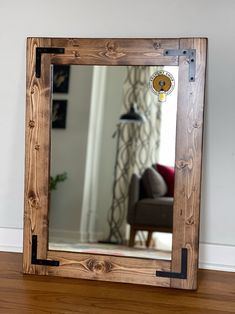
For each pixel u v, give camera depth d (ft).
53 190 9.36
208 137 8.19
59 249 8.04
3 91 8.77
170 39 7.17
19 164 8.86
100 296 6.93
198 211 7.22
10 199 8.95
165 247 9.25
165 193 9.92
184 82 7.16
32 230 7.79
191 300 6.87
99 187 13.15
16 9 8.58
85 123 12.00
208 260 8.36
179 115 7.20
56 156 9.78
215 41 8.01
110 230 12.81
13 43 8.65
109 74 12.11
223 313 6.44
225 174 8.20
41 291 7.04
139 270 7.46
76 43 7.50
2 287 7.14
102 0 8.30
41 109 7.67
